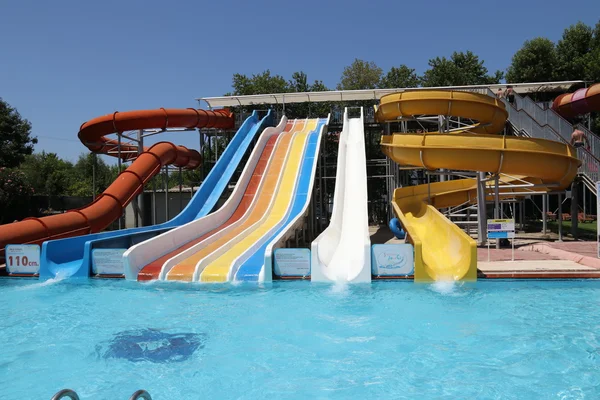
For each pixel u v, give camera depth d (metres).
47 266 13.38
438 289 11.10
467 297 10.37
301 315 9.28
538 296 10.40
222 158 23.22
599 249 12.96
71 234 16.83
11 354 7.45
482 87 26.86
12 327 8.80
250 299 10.56
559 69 38.28
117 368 6.83
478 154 14.97
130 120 23.92
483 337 7.83
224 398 5.81
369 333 8.15
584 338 7.69
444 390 5.88
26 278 13.31
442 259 13.04
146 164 22.28
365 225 14.71
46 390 6.15
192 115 25.61
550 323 8.51
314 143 24.09
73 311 9.85
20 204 29.02
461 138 15.10
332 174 35.16
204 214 19.41
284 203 18.95
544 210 21.00
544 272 11.77
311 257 12.16
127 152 29.64
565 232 22.41
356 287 11.43
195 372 6.64
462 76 43.06
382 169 36.38
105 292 11.46
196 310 9.75
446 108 19.44
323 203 30.03
